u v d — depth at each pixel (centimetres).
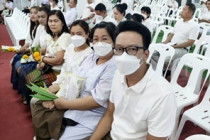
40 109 155
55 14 224
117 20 372
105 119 130
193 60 198
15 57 292
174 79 210
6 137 206
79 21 185
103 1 550
